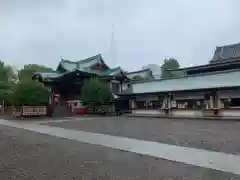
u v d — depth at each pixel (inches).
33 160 312.0
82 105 1555.1
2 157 331.0
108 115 1465.3
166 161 304.2
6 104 1723.7
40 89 1350.9
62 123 902.4
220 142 431.5
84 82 1611.7
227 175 244.1
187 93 1194.0
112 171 259.1
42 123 916.6
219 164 286.7
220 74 1170.0
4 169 270.7
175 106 1243.8
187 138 483.5
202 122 869.8
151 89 1379.2
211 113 1072.2
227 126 711.1
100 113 1517.0
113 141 462.9
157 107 1339.8
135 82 1550.2
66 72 1688.0
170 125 769.6
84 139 493.4
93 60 1920.5
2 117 1370.6
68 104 1588.3
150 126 743.7
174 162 299.0
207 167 274.2
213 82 1139.3
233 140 451.2
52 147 407.2
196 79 1248.2
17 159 318.3
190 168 270.5
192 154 341.7
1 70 2524.6
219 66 1375.5
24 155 342.6
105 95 1540.4
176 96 1243.2
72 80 1659.7
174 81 1347.2
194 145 408.2
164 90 1279.5
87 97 1519.4
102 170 263.3
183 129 645.3
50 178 237.1
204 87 1115.9
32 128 733.3
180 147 392.8
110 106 1544.0
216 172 254.8
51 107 1411.2
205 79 1203.2
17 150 380.8
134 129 663.1
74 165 285.1
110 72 1866.4
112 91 1740.9
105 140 476.1
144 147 398.3
